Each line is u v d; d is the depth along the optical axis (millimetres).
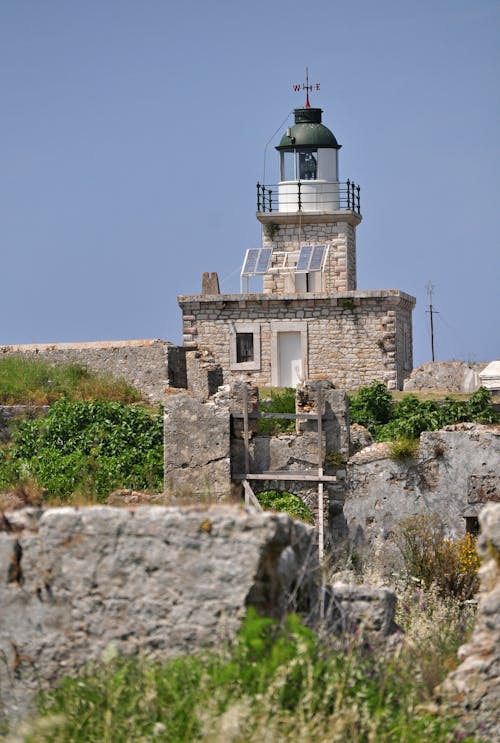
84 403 89625
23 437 86375
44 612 26609
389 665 27422
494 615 27516
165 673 25250
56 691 25938
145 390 112812
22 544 26828
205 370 112312
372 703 25625
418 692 27812
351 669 25781
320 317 142125
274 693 24031
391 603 29922
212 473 71188
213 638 25672
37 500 36281
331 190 170375
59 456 82188
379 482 67125
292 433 73438
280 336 142875
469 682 27297
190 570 25984
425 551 59438
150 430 84812
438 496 66062
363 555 65188
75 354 115250
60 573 26578
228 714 23094
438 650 32312
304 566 26750
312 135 171750
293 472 72188
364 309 140875
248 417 72562
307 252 160875
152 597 26109
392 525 66562
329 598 29141
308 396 73312
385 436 92000
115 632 26219
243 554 25766
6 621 26734
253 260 159500
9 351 116375
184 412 71938
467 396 115000
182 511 26297
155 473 78188
